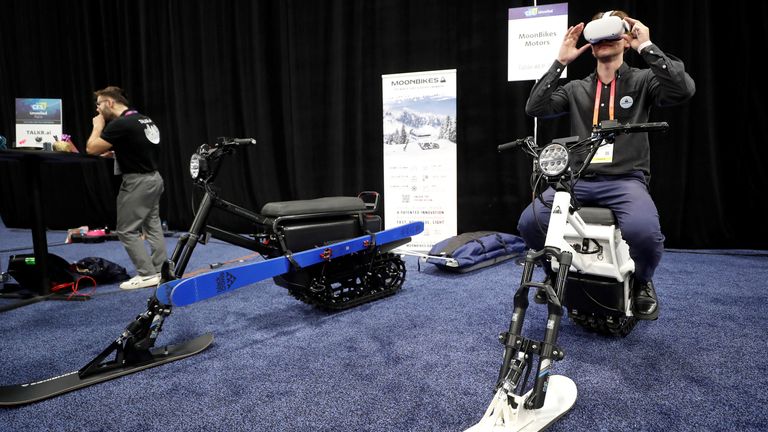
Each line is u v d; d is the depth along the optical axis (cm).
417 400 149
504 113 429
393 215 401
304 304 260
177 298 172
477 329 213
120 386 165
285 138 514
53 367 184
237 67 529
